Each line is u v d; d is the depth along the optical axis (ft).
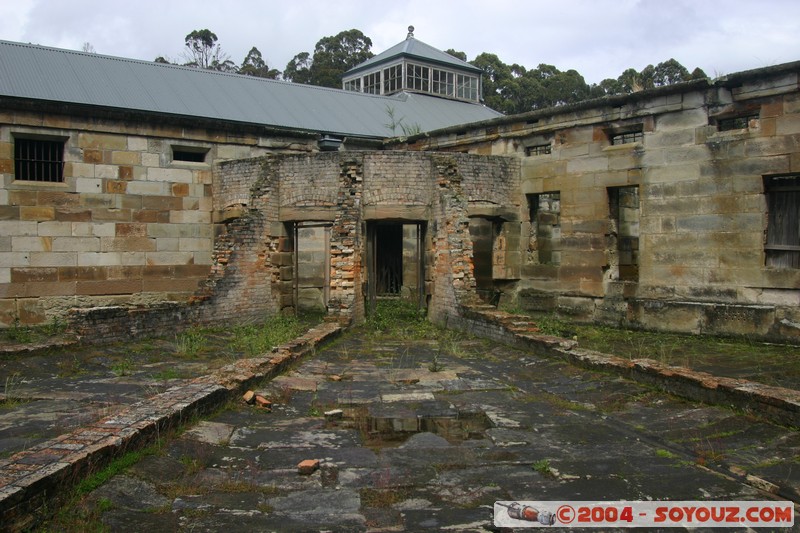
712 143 48.83
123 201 58.54
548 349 40.16
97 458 19.40
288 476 20.84
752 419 26.12
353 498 19.21
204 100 68.39
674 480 20.75
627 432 25.79
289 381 34.01
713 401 28.37
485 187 60.18
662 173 51.80
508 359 40.91
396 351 43.93
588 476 21.03
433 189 57.11
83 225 56.65
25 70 59.93
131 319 47.09
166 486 19.70
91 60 66.44
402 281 72.23
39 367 37.73
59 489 17.69
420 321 56.75
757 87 46.19
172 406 24.94
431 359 41.14
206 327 52.90
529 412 28.68
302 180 58.59
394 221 59.06
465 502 18.98
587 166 57.00
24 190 54.03
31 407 28.89
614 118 54.75
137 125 58.85
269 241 58.75
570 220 58.34
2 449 22.80
